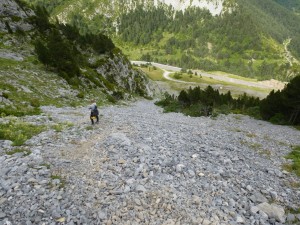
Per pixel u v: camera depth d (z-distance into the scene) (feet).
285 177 48.80
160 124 88.63
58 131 64.80
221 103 252.21
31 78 146.20
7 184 35.78
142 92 329.93
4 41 186.80
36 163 42.88
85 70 222.28
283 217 34.60
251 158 58.18
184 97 221.05
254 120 153.07
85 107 139.33
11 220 29.66
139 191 36.88
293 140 93.76
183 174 43.21
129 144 53.98
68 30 281.54
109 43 309.83
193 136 70.79
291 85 150.71
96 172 41.65
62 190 35.76
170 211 33.40
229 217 33.37
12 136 55.88
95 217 31.37
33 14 245.04
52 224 29.58
